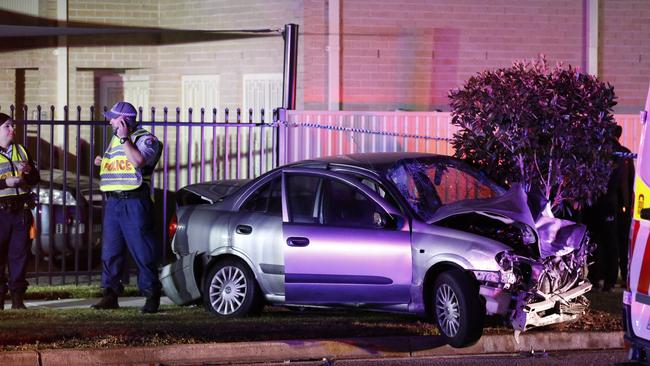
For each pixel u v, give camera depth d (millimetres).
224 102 33094
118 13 33906
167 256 27203
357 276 18344
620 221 23156
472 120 20391
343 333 17797
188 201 21531
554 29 33000
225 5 32969
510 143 19984
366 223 18438
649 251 13914
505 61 32812
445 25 32469
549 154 20172
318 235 18672
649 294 13852
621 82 33344
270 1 32156
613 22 33250
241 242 19391
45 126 34219
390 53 32156
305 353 17047
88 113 34375
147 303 20078
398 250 18016
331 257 18531
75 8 33719
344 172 18906
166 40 34094
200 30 31922
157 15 34156
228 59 33000
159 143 20125
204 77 33500
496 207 17297
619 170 22656
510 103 19828
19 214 20109
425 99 32344
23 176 19844
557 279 17453
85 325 18016
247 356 16812
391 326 18406
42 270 27484
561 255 17438
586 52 33094
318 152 25766
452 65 32500
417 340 17516
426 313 17984
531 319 17109
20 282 20297
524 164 20312
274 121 25250
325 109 31828
